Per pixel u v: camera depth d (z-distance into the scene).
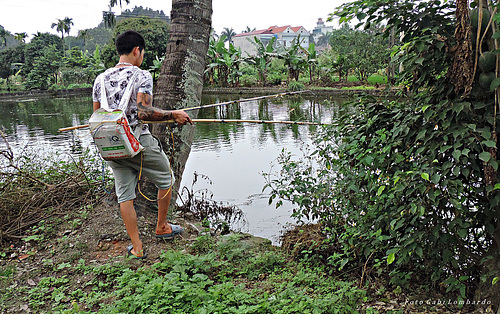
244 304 2.68
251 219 5.00
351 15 2.89
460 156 2.52
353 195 3.45
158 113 3.19
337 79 27.39
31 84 44.72
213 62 27.12
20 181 4.62
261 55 26.91
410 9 2.74
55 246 3.71
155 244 3.75
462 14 2.36
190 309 2.66
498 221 2.55
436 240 2.65
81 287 3.10
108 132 3.04
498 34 2.19
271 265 3.54
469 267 2.83
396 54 2.82
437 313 2.75
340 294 2.79
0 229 3.90
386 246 3.02
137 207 4.09
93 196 4.67
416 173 2.55
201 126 13.34
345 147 3.39
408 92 3.08
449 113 2.54
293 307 2.63
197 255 3.51
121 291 2.80
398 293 3.00
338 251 3.55
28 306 2.88
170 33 4.20
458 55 2.42
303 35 81.50
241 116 16.17
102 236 3.79
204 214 5.13
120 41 3.38
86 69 46.81
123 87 3.21
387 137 2.93
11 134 12.74
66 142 10.88
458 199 2.49
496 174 2.42
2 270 3.36
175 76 4.14
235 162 8.05
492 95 2.50
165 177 3.53
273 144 9.66
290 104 18.98
